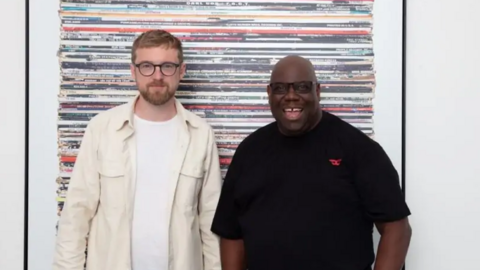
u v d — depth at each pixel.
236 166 1.45
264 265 1.33
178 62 1.46
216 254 1.50
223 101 1.65
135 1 1.64
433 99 1.65
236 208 1.45
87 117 1.64
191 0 1.64
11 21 1.64
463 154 1.66
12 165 1.64
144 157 1.46
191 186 1.46
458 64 1.66
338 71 1.65
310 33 1.65
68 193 1.47
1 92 1.64
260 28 1.64
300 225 1.30
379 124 1.65
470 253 1.66
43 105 1.64
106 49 1.64
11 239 1.64
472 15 1.65
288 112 1.34
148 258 1.43
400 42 1.64
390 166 1.35
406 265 1.66
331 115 1.43
